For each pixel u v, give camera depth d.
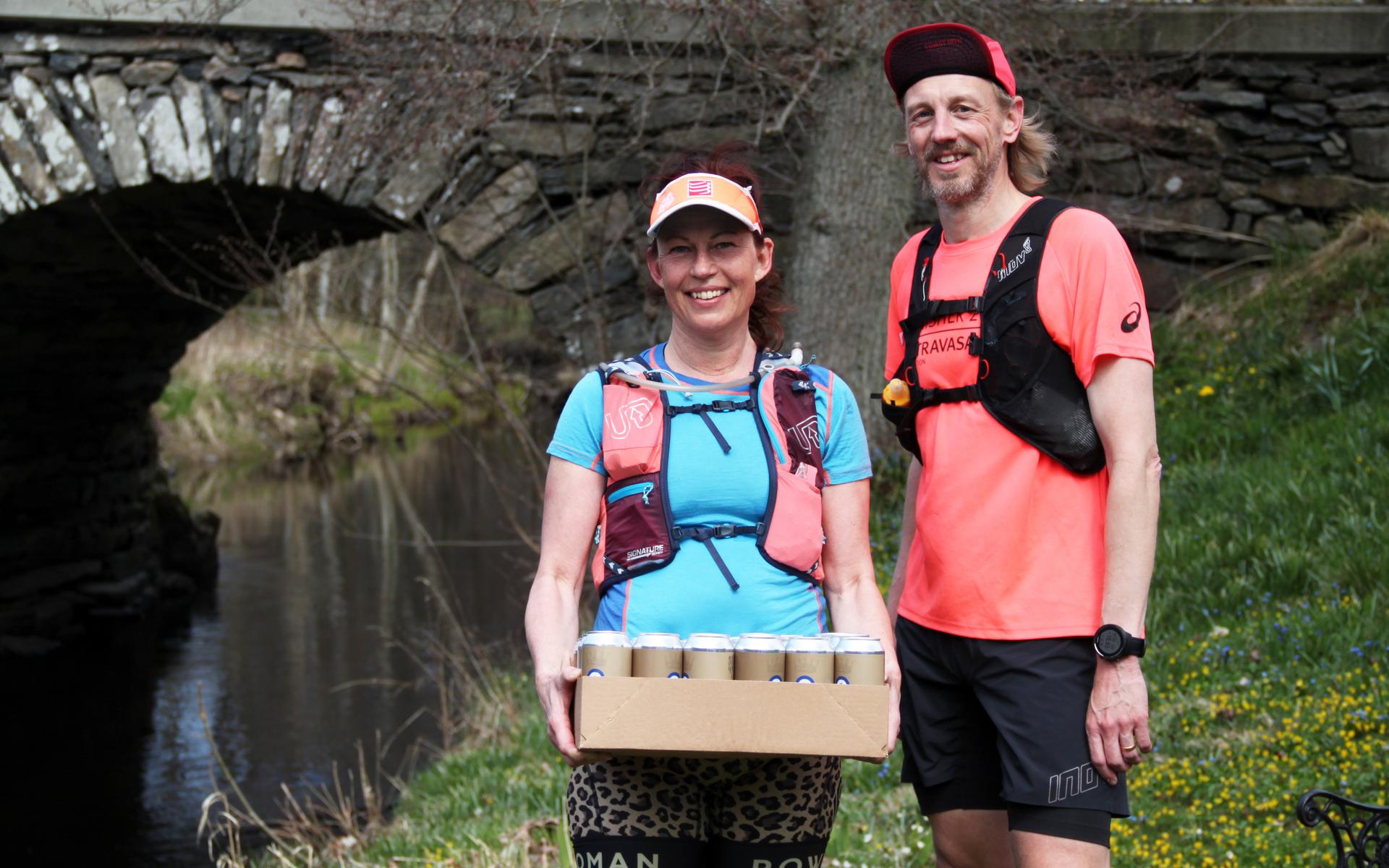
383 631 11.09
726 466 2.21
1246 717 4.40
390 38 7.45
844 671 2.03
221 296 12.05
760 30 7.25
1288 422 6.75
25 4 7.70
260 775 7.80
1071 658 2.36
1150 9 8.08
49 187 7.95
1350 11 7.98
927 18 6.72
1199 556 5.59
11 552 11.49
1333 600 4.99
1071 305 2.38
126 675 10.30
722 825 2.16
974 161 2.50
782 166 8.07
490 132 7.93
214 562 14.91
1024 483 2.40
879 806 4.39
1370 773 3.85
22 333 10.98
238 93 7.91
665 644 2.04
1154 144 8.19
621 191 8.04
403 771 7.67
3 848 6.79
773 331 2.47
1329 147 8.13
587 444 2.29
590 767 2.17
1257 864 3.54
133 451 13.69
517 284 8.07
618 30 7.65
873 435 7.27
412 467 23.00
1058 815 2.33
